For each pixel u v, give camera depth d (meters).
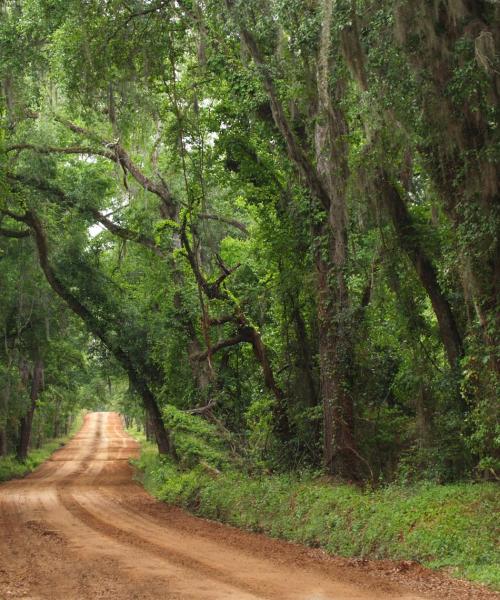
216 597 9.12
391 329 20.83
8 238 36.72
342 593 9.45
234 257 33.00
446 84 13.93
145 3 20.98
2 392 43.94
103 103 25.62
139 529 17.20
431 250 17.95
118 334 37.47
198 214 27.70
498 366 14.62
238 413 29.55
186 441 25.25
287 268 23.62
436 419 18.69
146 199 30.61
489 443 15.09
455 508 13.17
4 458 47.00
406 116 14.67
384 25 14.09
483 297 14.72
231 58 20.88
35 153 29.72
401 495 15.52
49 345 44.28
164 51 22.23
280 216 23.91
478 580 10.27
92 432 115.19
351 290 22.56
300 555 13.14
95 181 33.91
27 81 25.66
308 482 19.05
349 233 21.16
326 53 14.93
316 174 19.80
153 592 9.48
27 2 22.48
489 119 13.80
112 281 37.56
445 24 13.80
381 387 21.27
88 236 37.88
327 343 20.56
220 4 19.14
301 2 16.34
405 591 9.66
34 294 38.72
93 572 11.09
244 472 22.16
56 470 46.66
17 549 13.70
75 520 19.19
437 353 20.89
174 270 31.56
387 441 21.27
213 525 18.22
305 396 24.00
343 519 14.47
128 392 46.09
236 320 25.58
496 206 14.13
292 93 18.55
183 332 31.98
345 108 17.38
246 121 23.36
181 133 24.30
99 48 21.50
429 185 16.47
